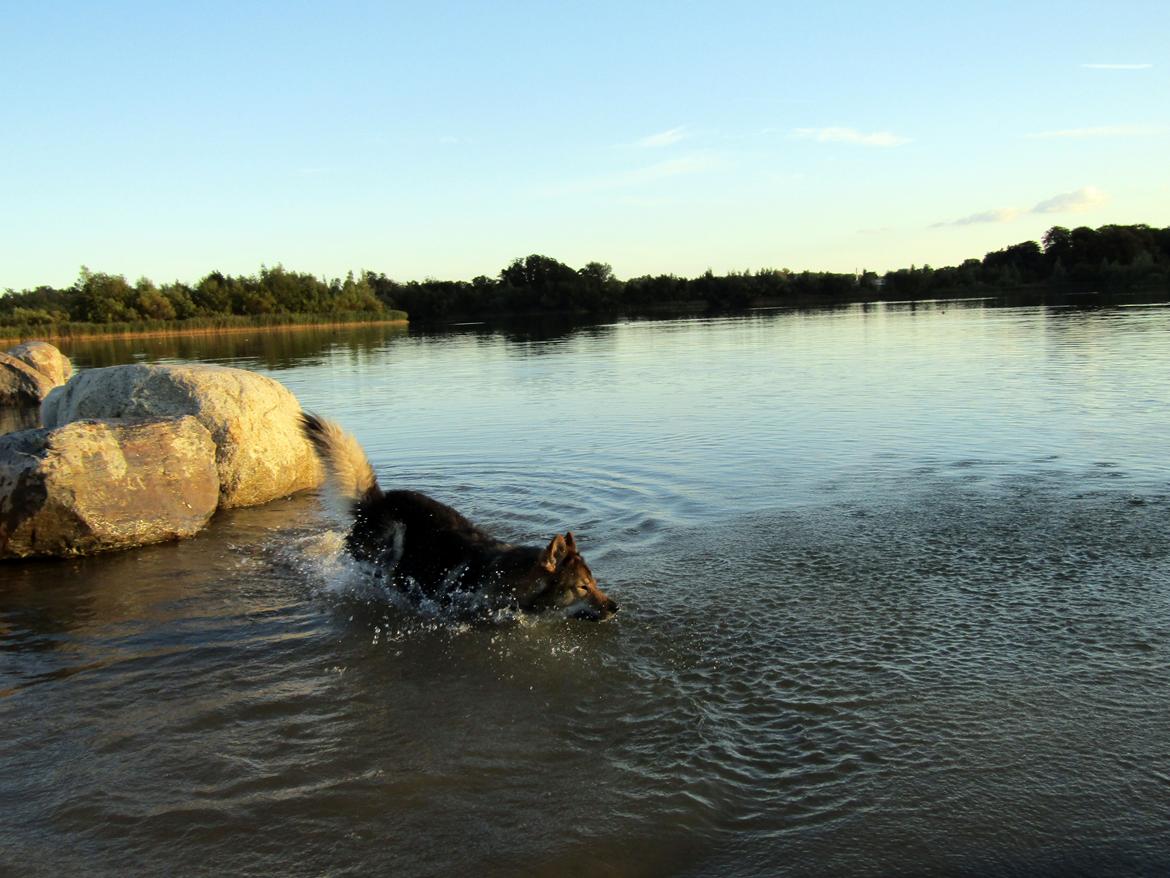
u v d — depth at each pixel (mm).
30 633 5930
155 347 45469
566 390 18891
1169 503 7875
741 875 3244
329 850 3455
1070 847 3346
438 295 100000
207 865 3369
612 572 6777
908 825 3506
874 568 6574
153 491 8203
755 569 6672
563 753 4156
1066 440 10758
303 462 10500
